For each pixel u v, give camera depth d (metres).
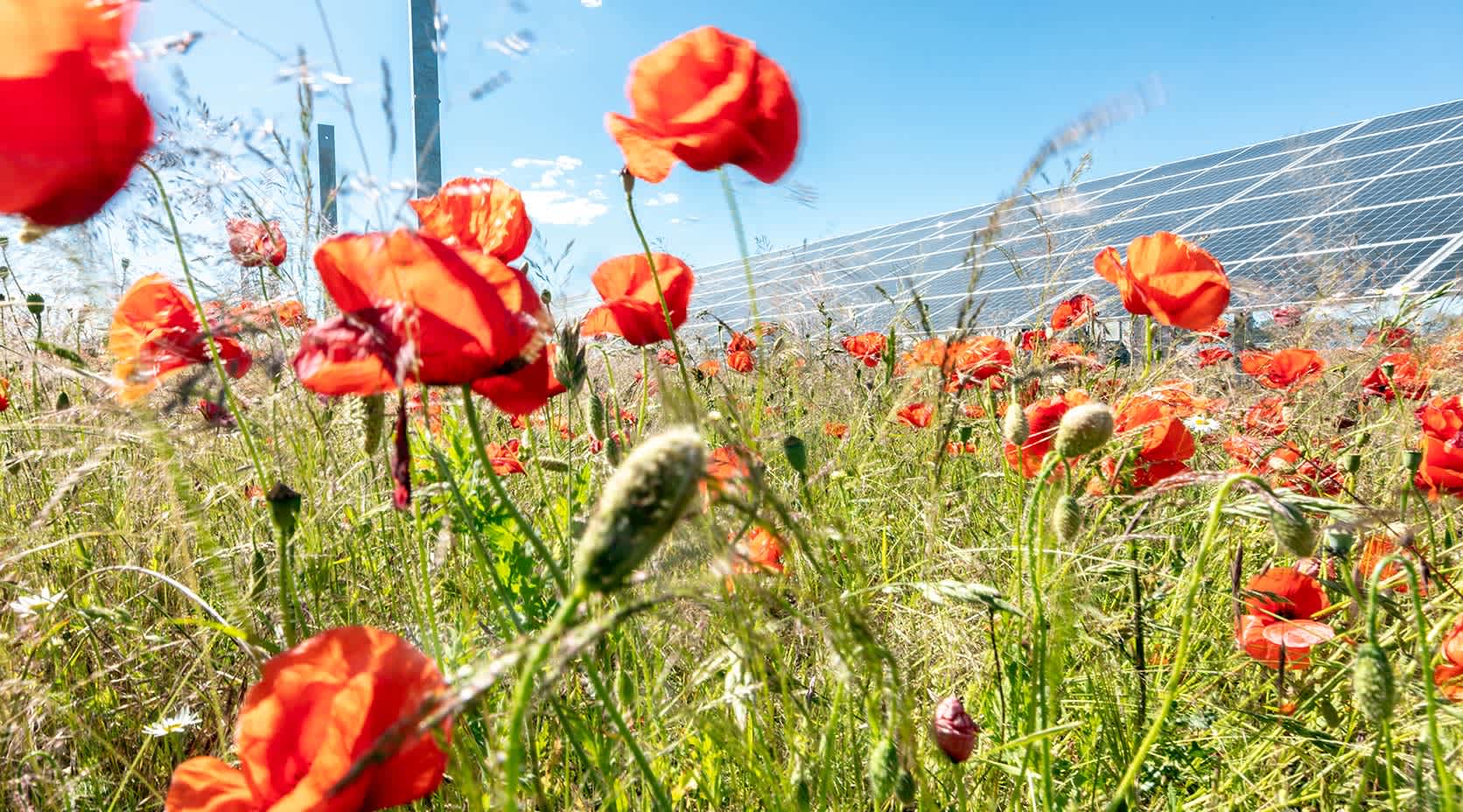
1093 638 0.38
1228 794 0.37
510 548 0.42
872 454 0.60
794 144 0.34
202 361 0.31
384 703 0.18
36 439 0.53
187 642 0.40
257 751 0.19
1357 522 0.26
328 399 0.44
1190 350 0.69
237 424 0.37
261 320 0.38
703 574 0.23
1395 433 0.59
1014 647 0.37
